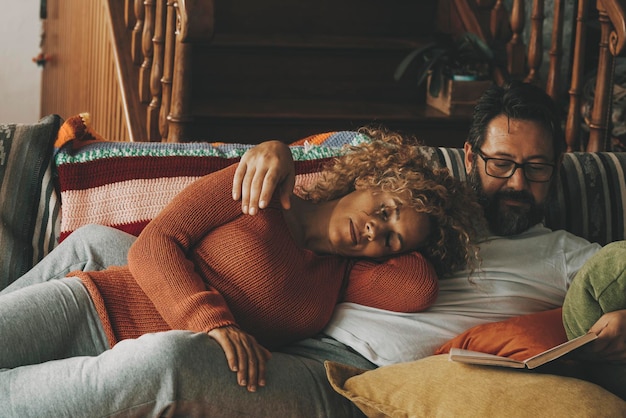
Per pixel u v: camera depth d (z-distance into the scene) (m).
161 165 2.03
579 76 3.10
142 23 3.09
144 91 3.03
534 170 1.95
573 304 1.69
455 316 1.82
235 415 1.53
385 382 1.57
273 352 1.71
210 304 1.60
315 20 3.77
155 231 1.68
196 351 1.50
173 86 2.81
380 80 3.68
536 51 3.30
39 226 1.99
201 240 1.73
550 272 1.92
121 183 2.01
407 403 1.51
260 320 1.71
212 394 1.50
